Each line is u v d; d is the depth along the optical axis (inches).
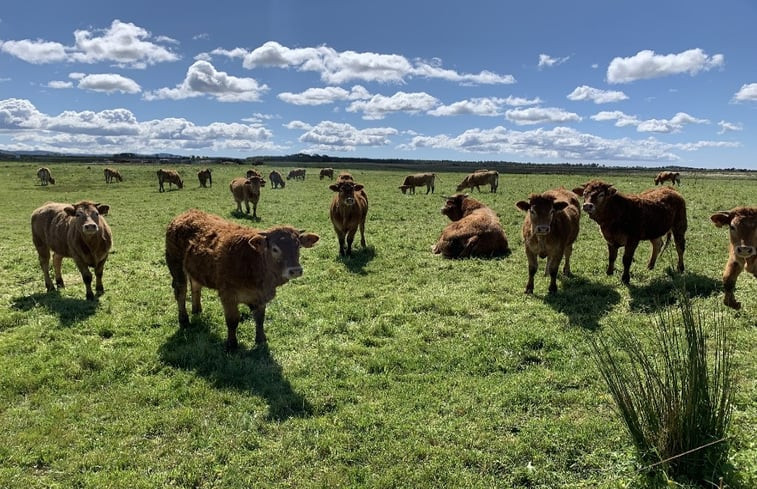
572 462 181.9
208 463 186.4
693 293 355.9
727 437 168.2
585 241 550.3
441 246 516.7
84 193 1326.3
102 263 391.5
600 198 381.1
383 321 320.2
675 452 162.2
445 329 309.0
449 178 2225.6
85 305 361.4
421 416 213.2
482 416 212.2
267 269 268.8
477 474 177.9
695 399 161.0
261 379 247.3
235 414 217.3
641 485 162.4
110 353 276.4
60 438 199.9
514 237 587.2
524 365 261.6
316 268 465.1
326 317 336.5
